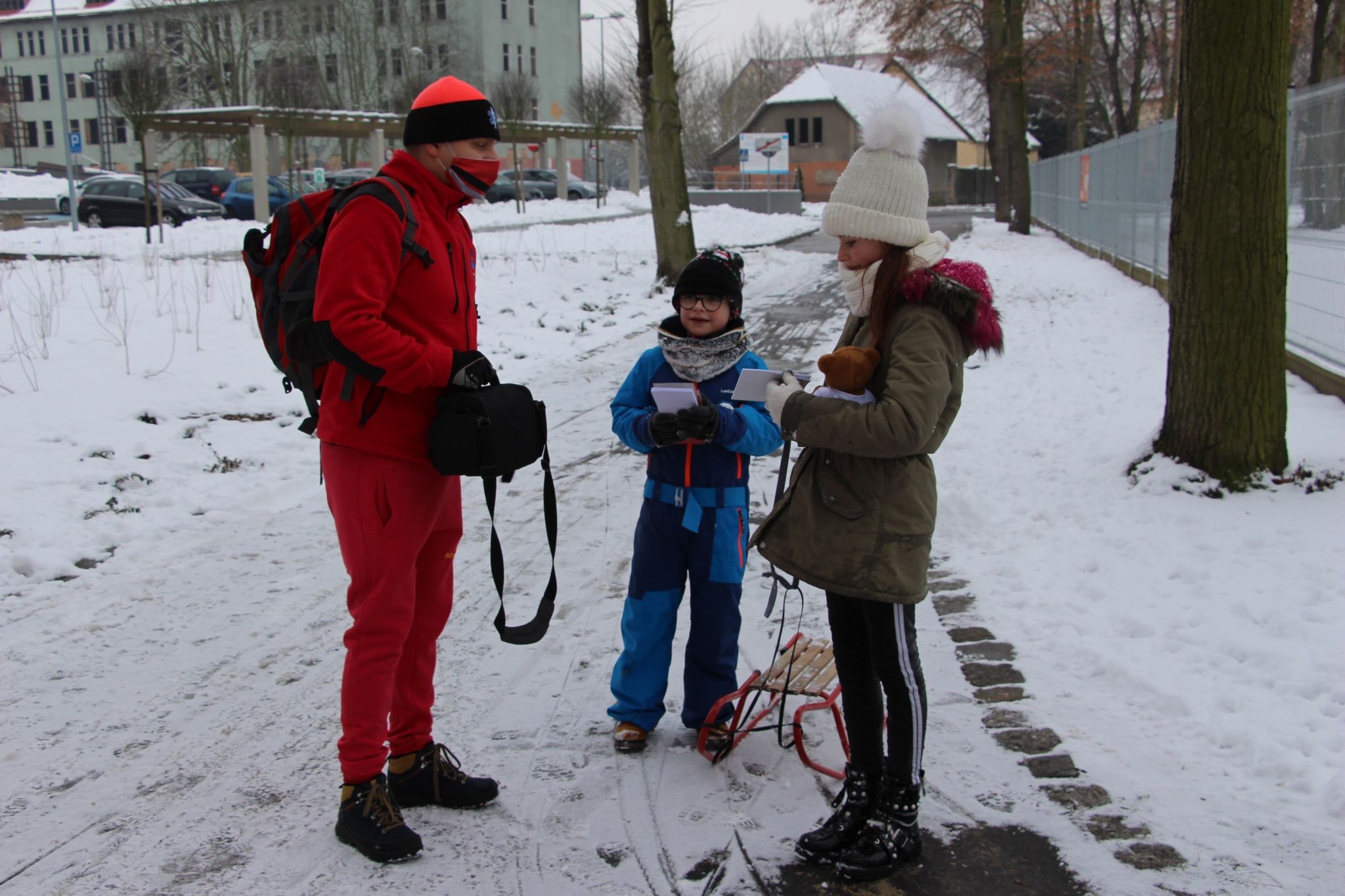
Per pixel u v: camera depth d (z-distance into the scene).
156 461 7.27
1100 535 5.56
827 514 2.88
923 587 2.87
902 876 2.90
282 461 7.59
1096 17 33.91
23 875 2.97
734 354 3.52
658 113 16.55
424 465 3.07
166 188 28.00
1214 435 5.92
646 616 3.64
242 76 56.03
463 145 3.07
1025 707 3.87
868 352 2.81
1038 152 70.19
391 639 3.05
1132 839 3.03
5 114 73.38
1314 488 5.74
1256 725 3.58
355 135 32.50
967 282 2.80
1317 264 8.77
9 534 5.86
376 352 2.83
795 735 3.50
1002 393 9.48
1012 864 2.95
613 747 3.70
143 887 2.91
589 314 14.39
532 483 7.36
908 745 2.89
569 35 67.88
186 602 5.14
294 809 3.33
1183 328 6.05
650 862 3.02
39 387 8.23
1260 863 2.88
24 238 21.45
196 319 10.90
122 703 4.07
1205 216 5.84
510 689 4.20
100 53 74.06
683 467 3.54
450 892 2.89
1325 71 19.86
